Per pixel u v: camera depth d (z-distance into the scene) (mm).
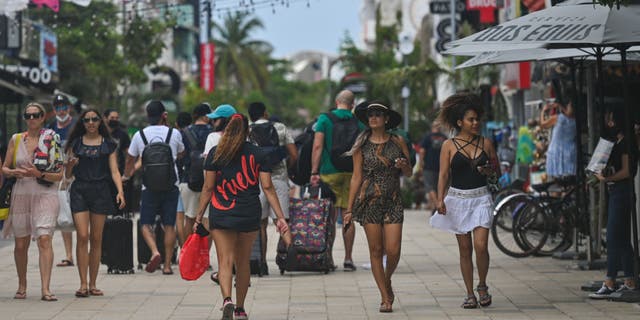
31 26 52438
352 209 18016
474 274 23453
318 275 23562
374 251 17969
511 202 26406
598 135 25047
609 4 16453
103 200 19953
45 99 42000
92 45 56594
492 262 25609
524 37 17203
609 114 19172
